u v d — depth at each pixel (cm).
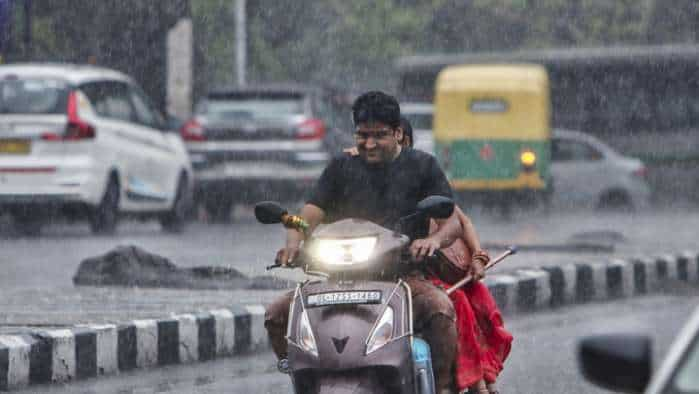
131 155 4638
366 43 11119
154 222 5625
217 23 9469
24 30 6438
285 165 5384
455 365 1544
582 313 3075
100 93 4550
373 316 1397
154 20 6506
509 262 3641
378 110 1558
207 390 2070
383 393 1393
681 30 11494
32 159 4381
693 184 8538
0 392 2017
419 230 1580
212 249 4088
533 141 6844
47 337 2116
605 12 11719
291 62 10388
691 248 4312
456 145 6906
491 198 6850
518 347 2544
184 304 2716
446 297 1500
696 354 897
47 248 4056
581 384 2150
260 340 2517
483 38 11669
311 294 1423
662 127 8638
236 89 5494
